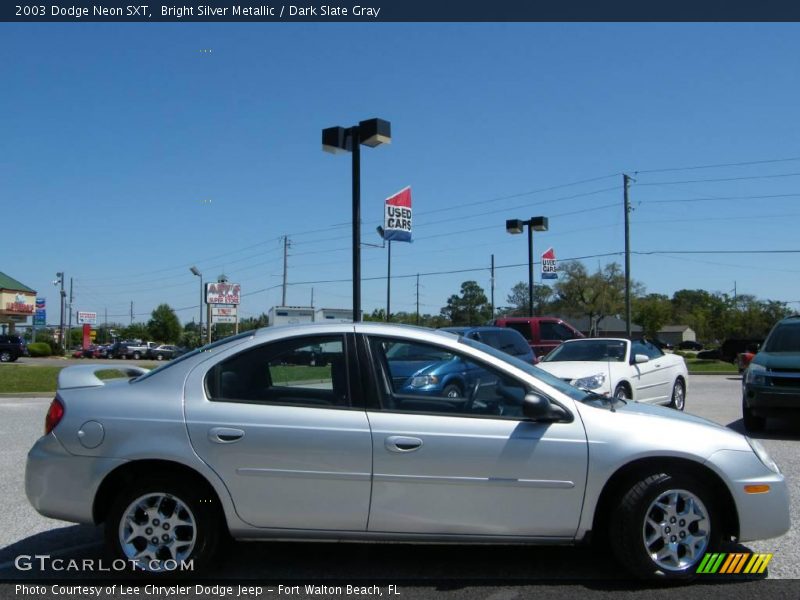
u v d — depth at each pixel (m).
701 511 4.44
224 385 4.57
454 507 4.35
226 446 4.38
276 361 4.62
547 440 4.38
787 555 4.97
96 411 4.51
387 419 4.42
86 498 4.42
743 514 4.45
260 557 5.00
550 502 4.36
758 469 4.53
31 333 80.19
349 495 4.36
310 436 4.37
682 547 4.45
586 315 66.88
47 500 4.47
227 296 39.88
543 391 4.55
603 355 12.22
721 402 15.45
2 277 55.75
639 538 4.37
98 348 64.12
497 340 13.23
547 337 18.30
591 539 4.42
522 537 4.39
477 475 4.34
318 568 4.78
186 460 4.37
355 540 4.44
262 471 4.37
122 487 4.61
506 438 4.38
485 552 5.09
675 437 4.46
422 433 4.37
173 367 4.69
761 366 10.28
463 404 4.53
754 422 10.62
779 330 10.95
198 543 4.43
